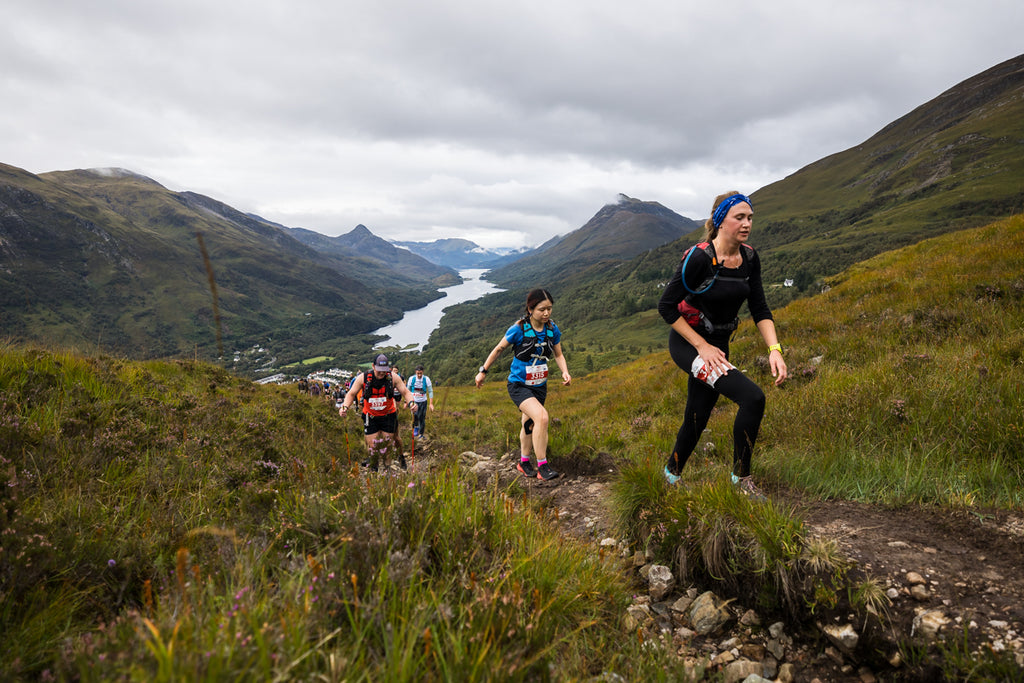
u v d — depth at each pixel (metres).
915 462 3.82
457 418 15.63
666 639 2.51
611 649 2.42
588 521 4.05
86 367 6.50
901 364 6.05
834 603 2.39
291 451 6.24
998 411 4.11
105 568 2.48
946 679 2.06
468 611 1.98
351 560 2.22
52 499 3.20
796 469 3.97
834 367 7.32
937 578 2.42
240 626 1.62
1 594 2.07
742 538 2.86
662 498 3.48
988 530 2.75
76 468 3.79
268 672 1.45
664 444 5.66
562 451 5.79
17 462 3.61
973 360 5.46
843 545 2.74
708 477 3.95
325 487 3.47
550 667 2.04
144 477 3.95
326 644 1.71
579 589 2.62
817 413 5.10
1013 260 9.59
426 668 1.72
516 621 2.09
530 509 3.54
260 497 3.58
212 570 2.29
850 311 10.59
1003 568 2.43
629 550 3.53
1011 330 6.50
